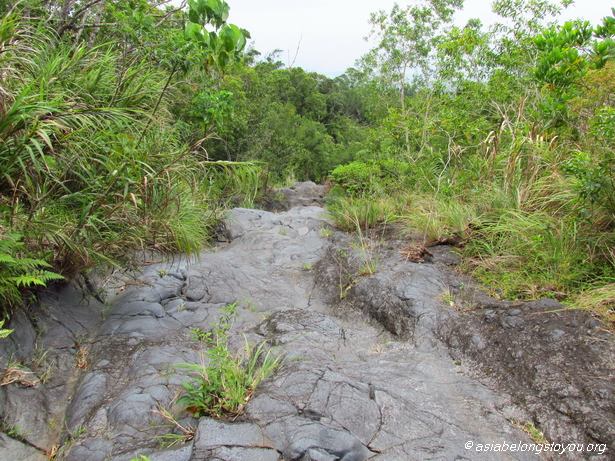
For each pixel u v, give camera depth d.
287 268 5.76
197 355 3.67
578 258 4.22
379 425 2.85
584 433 2.82
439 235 5.46
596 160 4.48
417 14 15.20
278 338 3.95
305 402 2.94
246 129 15.38
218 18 4.94
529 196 5.30
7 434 2.87
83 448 2.76
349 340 4.08
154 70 5.57
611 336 3.36
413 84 15.72
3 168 3.39
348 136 33.22
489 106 9.48
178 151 4.63
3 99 3.31
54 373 3.41
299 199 14.12
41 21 5.27
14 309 3.52
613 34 4.46
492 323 3.85
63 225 3.71
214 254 6.00
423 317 4.11
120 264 4.43
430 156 8.21
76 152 3.74
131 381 3.29
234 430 2.74
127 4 7.23
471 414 3.08
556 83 5.15
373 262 5.24
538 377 3.24
